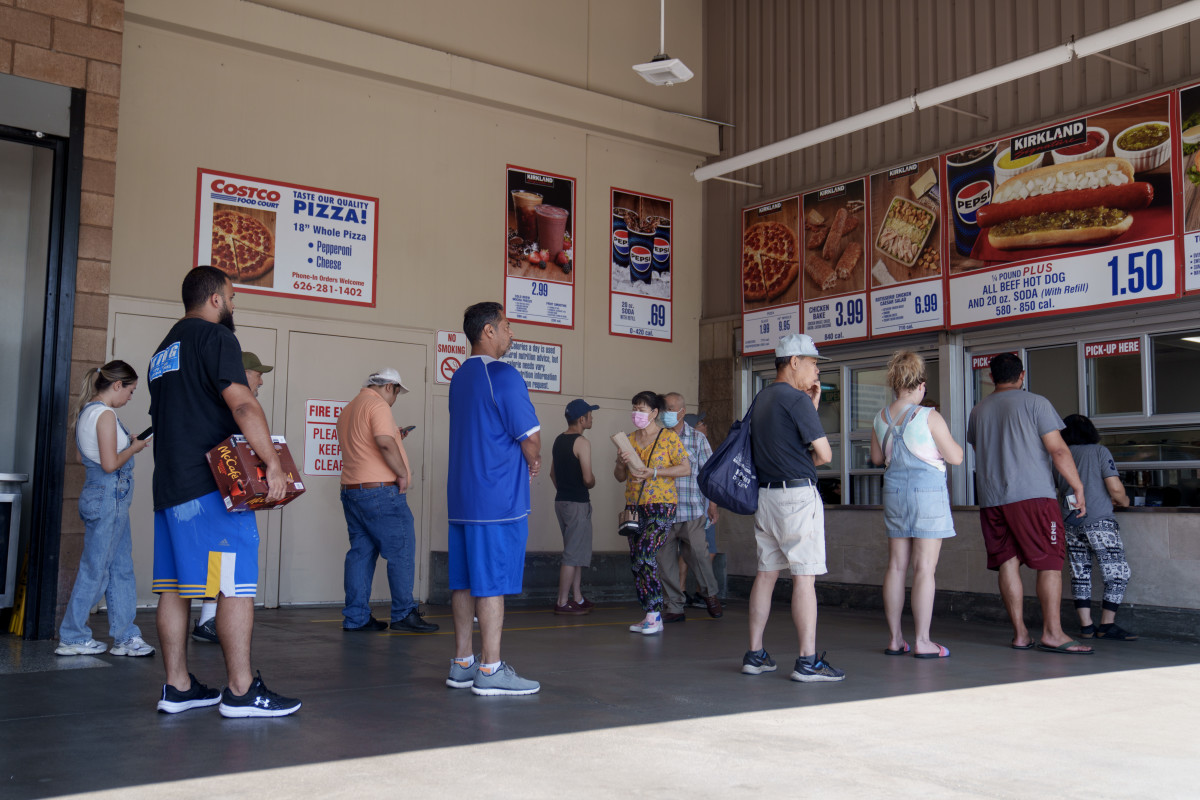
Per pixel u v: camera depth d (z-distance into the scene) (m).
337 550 8.61
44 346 6.21
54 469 6.14
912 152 9.06
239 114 8.41
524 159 9.92
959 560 8.02
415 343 9.14
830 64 9.88
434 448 9.17
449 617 7.84
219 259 8.24
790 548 4.82
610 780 2.82
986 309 8.27
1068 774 2.99
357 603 6.62
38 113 6.28
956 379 8.61
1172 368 7.27
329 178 8.80
